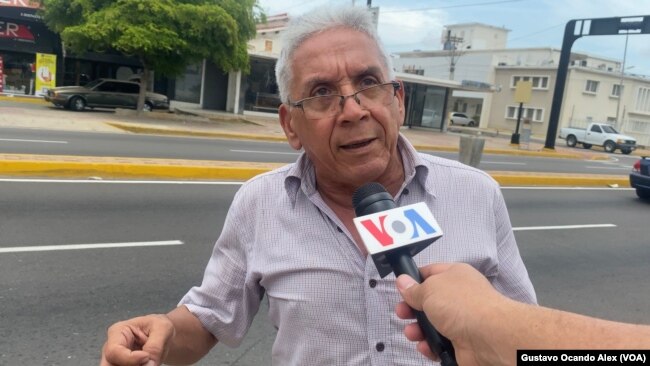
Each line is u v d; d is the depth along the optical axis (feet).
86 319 12.05
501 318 2.71
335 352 5.19
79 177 27.53
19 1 85.66
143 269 15.47
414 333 3.63
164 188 26.76
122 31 61.41
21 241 17.03
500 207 5.91
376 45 5.42
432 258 5.32
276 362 5.72
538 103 164.04
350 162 5.30
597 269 19.79
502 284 5.88
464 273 3.17
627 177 52.75
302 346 5.33
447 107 108.27
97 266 15.40
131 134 51.44
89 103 72.74
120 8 61.41
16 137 40.04
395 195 5.84
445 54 202.49
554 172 52.85
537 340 2.54
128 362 4.09
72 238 17.78
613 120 168.35
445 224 5.49
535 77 165.58
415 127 107.45
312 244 5.37
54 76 82.89
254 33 73.05
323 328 5.20
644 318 15.30
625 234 26.61
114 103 74.95
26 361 10.17
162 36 62.44
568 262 20.42
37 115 59.00
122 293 13.65
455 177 5.74
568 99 157.79
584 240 24.39
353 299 5.18
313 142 5.35
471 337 2.81
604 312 15.56
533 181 42.57
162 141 47.93
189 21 63.77
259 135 61.93
